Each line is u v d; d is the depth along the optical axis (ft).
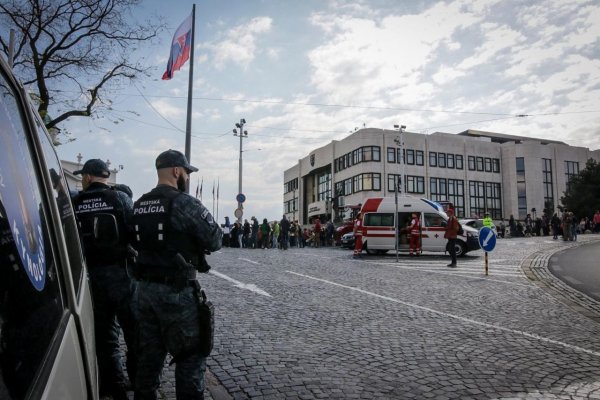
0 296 3.24
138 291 8.86
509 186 196.75
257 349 16.57
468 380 13.52
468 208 188.14
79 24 39.40
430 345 17.20
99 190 11.48
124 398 11.55
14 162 4.41
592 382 13.37
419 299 27.07
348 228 86.43
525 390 12.75
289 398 12.18
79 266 7.27
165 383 13.30
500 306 24.97
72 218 8.07
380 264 48.98
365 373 14.11
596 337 18.47
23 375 3.22
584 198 162.30
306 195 227.20
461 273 40.24
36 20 37.42
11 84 5.00
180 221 8.65
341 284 33.14
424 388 12.89
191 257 8.80
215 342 17.46
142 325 8.87
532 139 240.32
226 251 74.54
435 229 59.52
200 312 8.68
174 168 9.29
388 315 22.52
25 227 4.24
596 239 86.84
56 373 3.89
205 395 12.35
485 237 38.88
